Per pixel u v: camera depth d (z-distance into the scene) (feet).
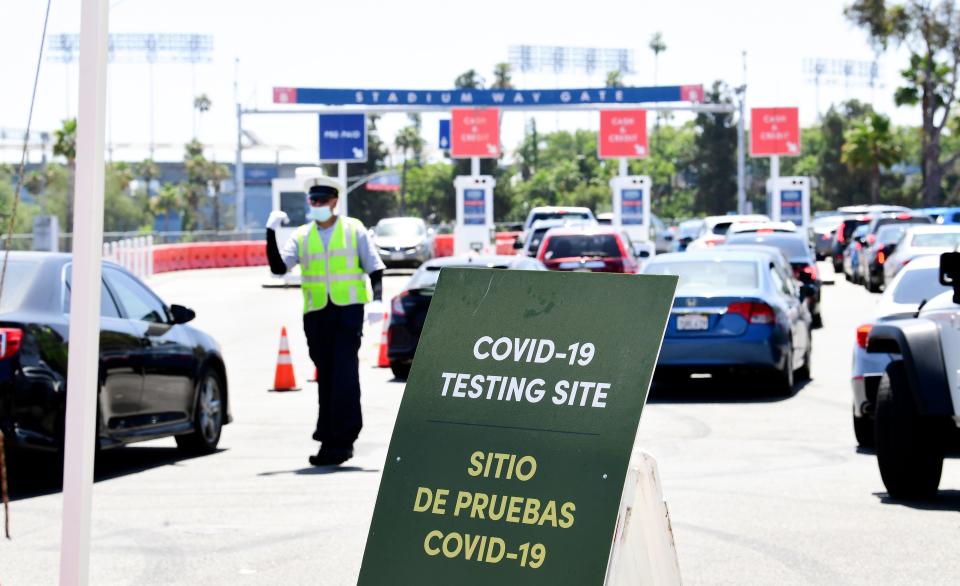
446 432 40.22
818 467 91.45
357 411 95.55
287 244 95.76
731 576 60.23
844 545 66.44
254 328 242.99
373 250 95.35
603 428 38.70
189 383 101.76
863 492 81.10
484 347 40.78
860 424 100.17
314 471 92.99
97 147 37.99
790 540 67.67
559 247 228.02
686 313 133.08
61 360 85.66
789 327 136.67
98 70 37.86
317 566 63.05
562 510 38.32
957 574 60.44
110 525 73.36
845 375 157.28
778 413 123.24
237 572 62.08
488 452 39.63
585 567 37.55
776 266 151.33
